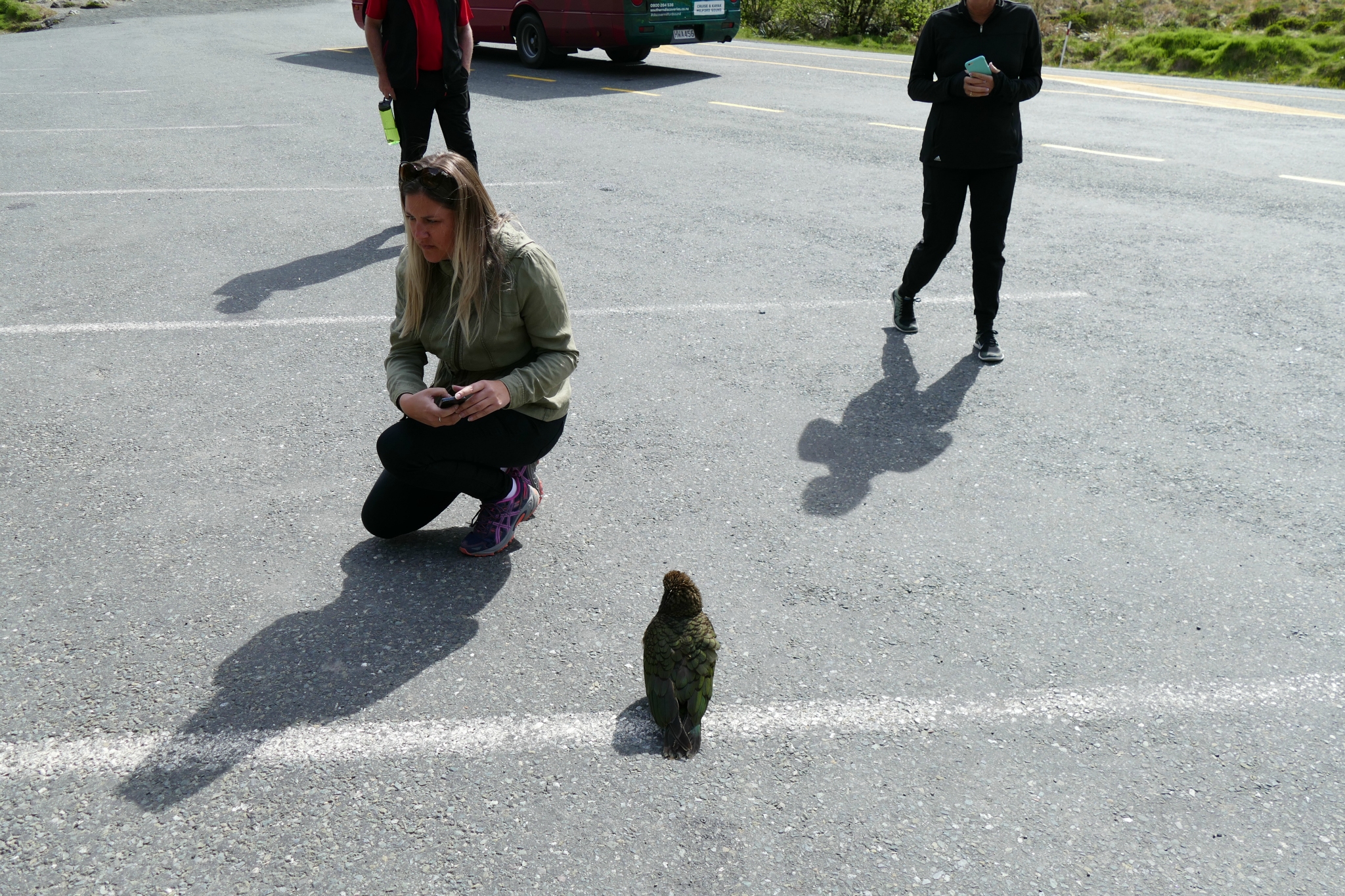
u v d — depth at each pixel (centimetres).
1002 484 392
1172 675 288
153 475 390
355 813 238
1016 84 447
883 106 1259
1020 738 265
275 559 338
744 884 221
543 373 312
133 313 555
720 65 1692
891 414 450
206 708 271
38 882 219
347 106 1226
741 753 258
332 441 419
